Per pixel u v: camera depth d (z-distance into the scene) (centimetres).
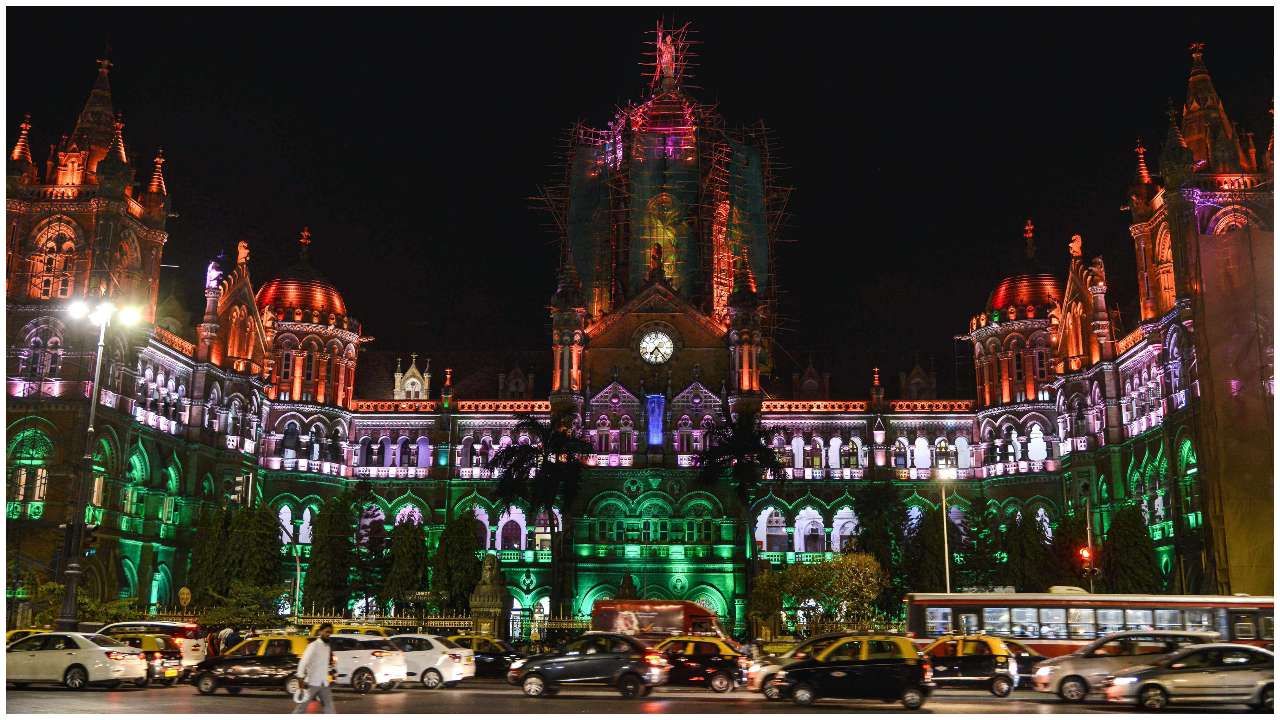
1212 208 7594
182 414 9031
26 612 6850
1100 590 7631
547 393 11438
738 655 4625
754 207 11862
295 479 9931
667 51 12081
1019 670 4784
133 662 4247
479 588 7706
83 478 5156
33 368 7881
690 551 9631
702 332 10412
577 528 9794
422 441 10556
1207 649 3716
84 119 8569
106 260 8012
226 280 9675
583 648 4344
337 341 10450
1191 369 7450
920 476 10075
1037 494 9644
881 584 8200
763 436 9356
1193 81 8281
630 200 11388
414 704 3819
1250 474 6994
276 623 7406
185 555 8844
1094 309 9050
